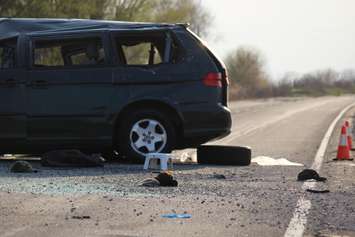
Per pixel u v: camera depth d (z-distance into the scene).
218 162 18.31
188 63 18.03
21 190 13.35
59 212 11.33
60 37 17.94
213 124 18.08
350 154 22.14
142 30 18.06
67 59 18.11
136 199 12.55
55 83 17.70
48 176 15.41
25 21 18.16
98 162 17.38
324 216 11.28
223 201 12.48
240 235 9.94
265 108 68.88
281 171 17.02
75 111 17.73
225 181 14.98
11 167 16.19
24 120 17.67
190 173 16.34
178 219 10.93
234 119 46.81
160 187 13.98
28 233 9.91
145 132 17.94
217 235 9.91
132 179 15.07
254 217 11.14
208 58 18.16
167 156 17.00
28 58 17.77
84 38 17.95
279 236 9.91
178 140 18.25
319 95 150.00
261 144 26.31
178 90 17.94
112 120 17.80
